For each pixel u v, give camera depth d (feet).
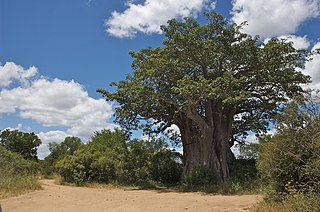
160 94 82.64
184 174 93.66
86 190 71.20
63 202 46.80
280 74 84.17
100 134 128.77
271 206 35.65
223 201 49.88
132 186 93.15
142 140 107.86
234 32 86.43
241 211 37.78
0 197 48.83
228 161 94.94
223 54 82.99
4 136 174.50
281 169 36.96
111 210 40.93
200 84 72.64
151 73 80.89
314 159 34.12
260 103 96.02
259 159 41.93
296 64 86.74
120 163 98.68
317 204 29.53
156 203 46.73
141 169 101.60
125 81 91.30
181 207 42.50
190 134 95.50
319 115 35.63
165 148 110.01
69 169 92.68
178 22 86.22
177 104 85.30
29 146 176.45
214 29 87.51
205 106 92.58
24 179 63.52
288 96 87.97
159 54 85.05
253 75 87.76
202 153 89.51
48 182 98.43
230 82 75.82
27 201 45.91
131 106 87.04
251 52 84.94
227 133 97.14
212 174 84.84
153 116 94.84
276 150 37.27
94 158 96.37
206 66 87.40
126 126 95.04
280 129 37.29
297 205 31.19
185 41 81.82
